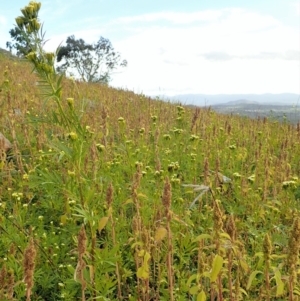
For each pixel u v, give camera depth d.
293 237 2.35
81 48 34.09
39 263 3.54
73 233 3.73
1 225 3.73
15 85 9.97
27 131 6.19
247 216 4.62
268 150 6.98
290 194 4.66
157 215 3.66
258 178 5.54
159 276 3.38
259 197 4.77
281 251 3.80
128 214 4.59
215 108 13.16
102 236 4.07
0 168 4.86
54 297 3.36
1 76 11.57
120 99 11.64
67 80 10.49
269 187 5.70
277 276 2.35
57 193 4.32
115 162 4.96
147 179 4.61
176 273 3.57
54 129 5.76
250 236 4.38
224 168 5.95
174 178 4.21
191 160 5.25
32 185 3.57
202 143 6.44
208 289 3.32
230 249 2.49
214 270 2.18
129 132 6.58
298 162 6.95
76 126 3.21
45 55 3.07
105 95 11.88
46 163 4.91
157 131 6.02
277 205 4.81
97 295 2.92
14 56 21.11
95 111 7.70
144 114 8.98
